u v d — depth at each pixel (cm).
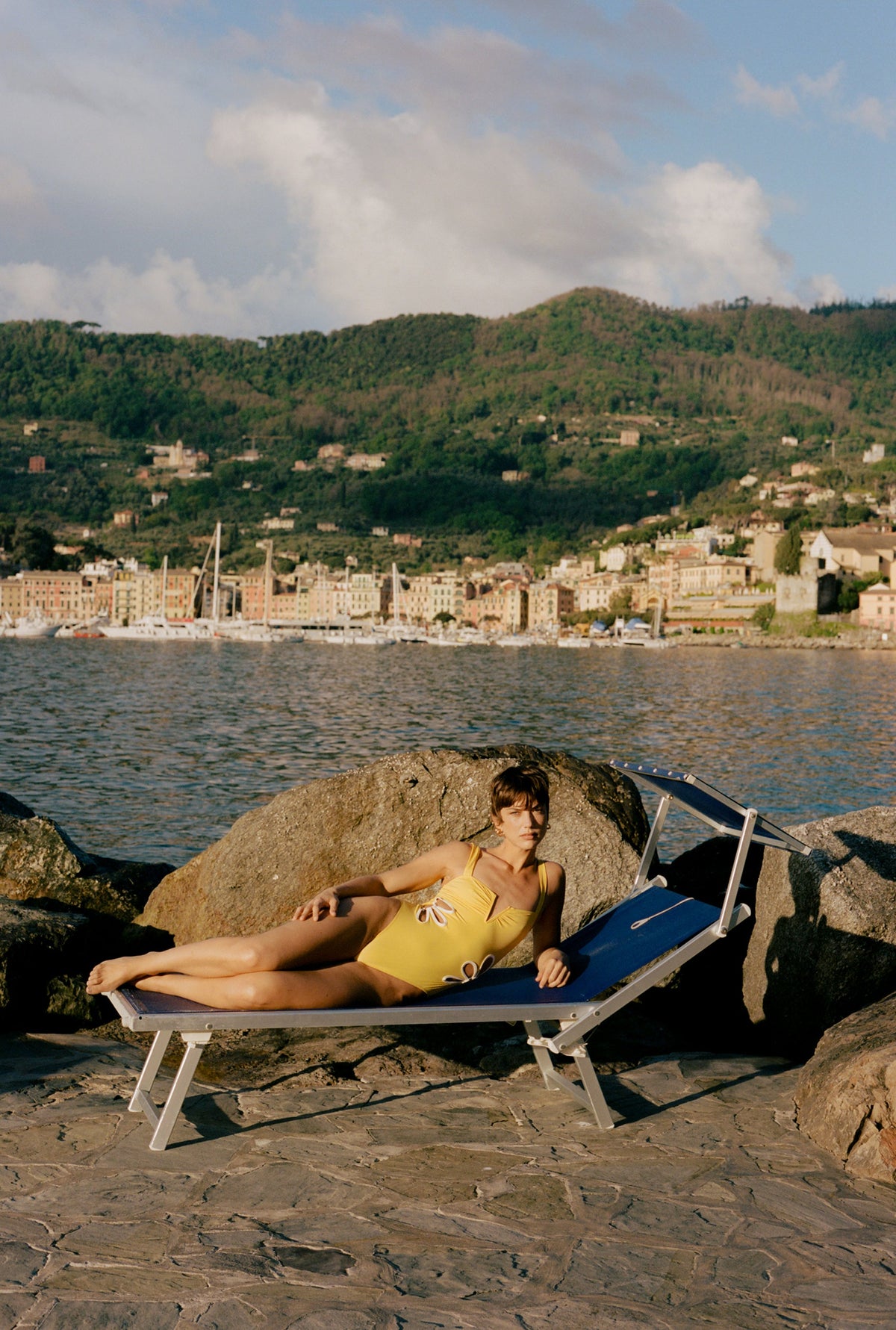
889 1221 498
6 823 1037
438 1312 416
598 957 651
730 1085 681
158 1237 468
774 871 827
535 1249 465
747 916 635
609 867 860
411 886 629
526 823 621
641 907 700
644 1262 456
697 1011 917
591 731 5616
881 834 812
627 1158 562
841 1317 419
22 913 830
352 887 609
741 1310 423
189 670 11750
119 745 4362
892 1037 604
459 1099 648
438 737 5172
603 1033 814
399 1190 520
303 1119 609
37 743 4344
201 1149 562
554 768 928
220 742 4638
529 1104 643
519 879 627
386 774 916
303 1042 759
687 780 647
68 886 1013
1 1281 430
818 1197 520
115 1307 414
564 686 9612
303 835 912
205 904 930
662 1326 411
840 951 758
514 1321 411
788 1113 629
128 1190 511
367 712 6631
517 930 616
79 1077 665
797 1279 445
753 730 5762
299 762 3881
